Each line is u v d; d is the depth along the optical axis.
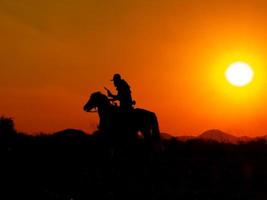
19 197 27.16
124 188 29.84
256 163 41.16
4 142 40.78
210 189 30.09
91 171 33.66
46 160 37.03
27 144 39.75
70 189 29.48
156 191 29.23
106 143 33.75
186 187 30.55
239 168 38.16
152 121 34.06
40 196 27.55
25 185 30.00
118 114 33.75
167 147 46.59
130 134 33.66
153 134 34.09
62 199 27.17
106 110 33.97
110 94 34.53
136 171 33.41
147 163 33.75
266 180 33.62
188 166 37.88
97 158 34.38
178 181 32.25
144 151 33.91
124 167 33.50
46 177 32.78
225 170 36.81
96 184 30.86
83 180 31.77
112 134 33.59
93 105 34.53
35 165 36.53
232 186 31.14
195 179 33.25
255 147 51.00
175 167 36.72
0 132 42.53
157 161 34.06
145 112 34.12
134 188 29.81
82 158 36.16
